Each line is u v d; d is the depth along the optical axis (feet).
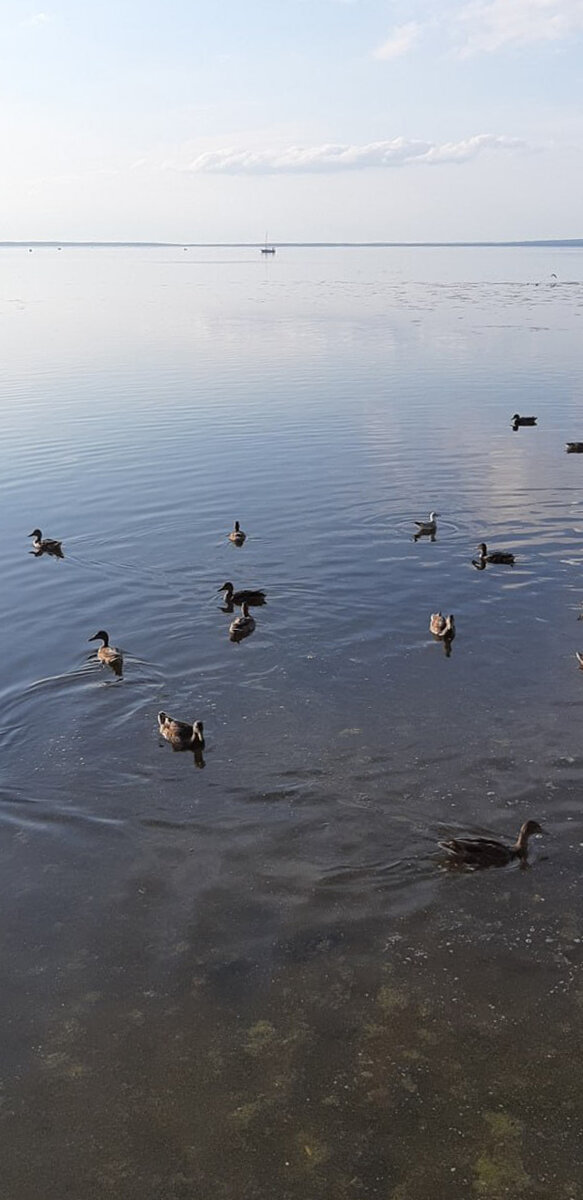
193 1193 40.93
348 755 72.69
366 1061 47.03
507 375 242.58
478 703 79.77
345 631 94.43
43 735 76.69
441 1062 46.85
